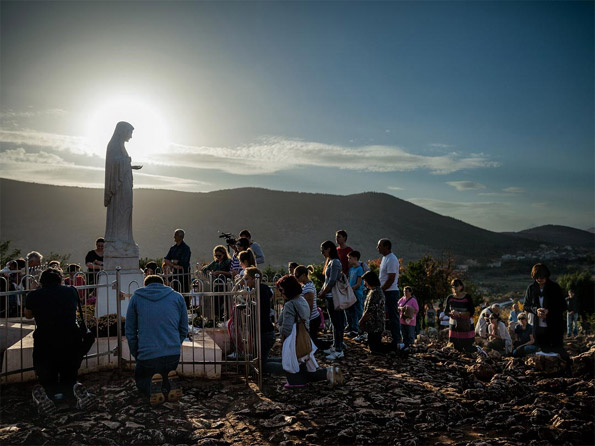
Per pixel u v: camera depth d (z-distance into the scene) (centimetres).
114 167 1134
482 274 16950
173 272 1309
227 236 1291
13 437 571
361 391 804
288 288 823
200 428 631
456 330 1194
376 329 1073
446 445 613
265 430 636
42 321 691
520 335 1466
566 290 4481
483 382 891
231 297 995
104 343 864
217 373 842
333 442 609
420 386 841
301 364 812
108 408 682
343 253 1279
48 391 696
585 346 1764
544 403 748
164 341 714
